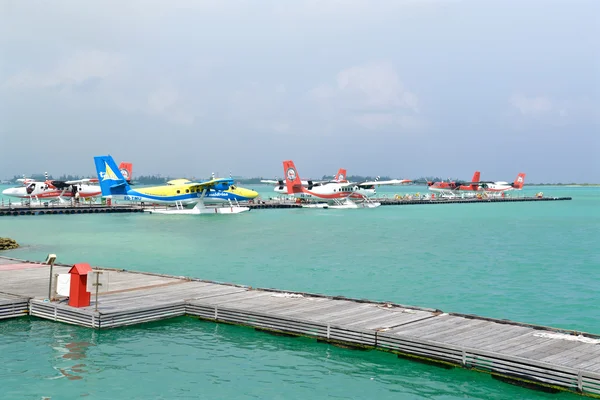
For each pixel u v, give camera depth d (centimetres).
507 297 2111
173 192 7225
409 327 1413
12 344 1400
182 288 1945
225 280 2453
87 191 8556
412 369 1257
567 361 1141
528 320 1767
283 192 10331
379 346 1357
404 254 3394
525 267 2880
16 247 3688
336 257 3238
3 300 1656
